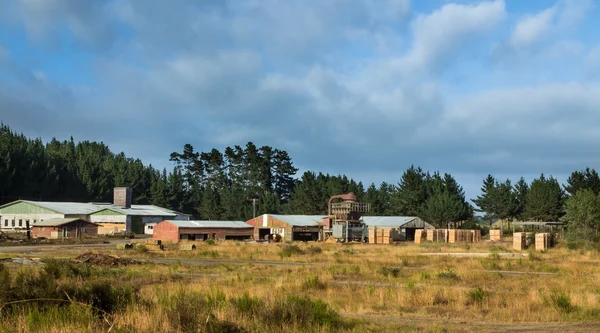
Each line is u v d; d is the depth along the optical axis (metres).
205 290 22.06
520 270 36.06
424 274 30.17
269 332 13.95
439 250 59.12
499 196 123.88
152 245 62.28
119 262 39.97
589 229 76.75
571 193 110.62
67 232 95.19
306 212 135.00
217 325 13.70
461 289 23.80
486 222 133.38
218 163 181.88
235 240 92.50
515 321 17.28
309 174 141.25
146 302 16.14
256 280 27.34
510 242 76.50
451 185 134.00
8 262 39.25
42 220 105.88
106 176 164.75
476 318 17.78
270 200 142.50
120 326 13.20
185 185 180.88
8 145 134.88
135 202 165.00
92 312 14.45
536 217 114.44
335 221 88.94
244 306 16.22
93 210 112.81
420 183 126.31
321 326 15.01
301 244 77.00
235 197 149.75
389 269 33.06
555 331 15.41
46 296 15.16
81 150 185.00
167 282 27.06
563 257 48.09
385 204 135.38
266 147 181.62
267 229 96.94
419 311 18.95
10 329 12.55
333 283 27.23
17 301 14.39
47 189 144.38
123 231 105.25
